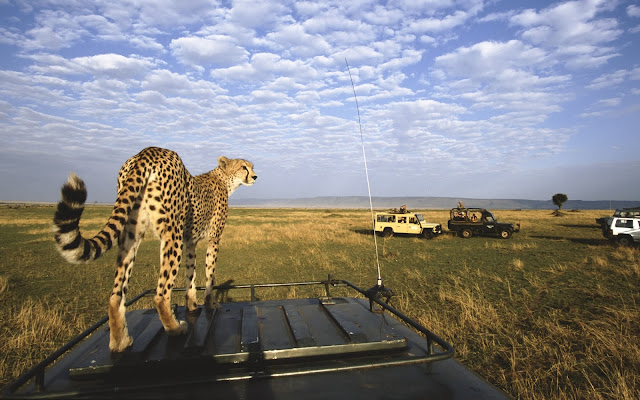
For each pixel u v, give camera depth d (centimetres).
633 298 775
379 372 201
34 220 3588
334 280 378
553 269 1138
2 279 1012
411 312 699
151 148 311
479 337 573
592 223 3422
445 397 177
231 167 515
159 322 285
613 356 484
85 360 204
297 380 189
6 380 446
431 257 1457
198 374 204
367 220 4178
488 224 2206
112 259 1445
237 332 254
